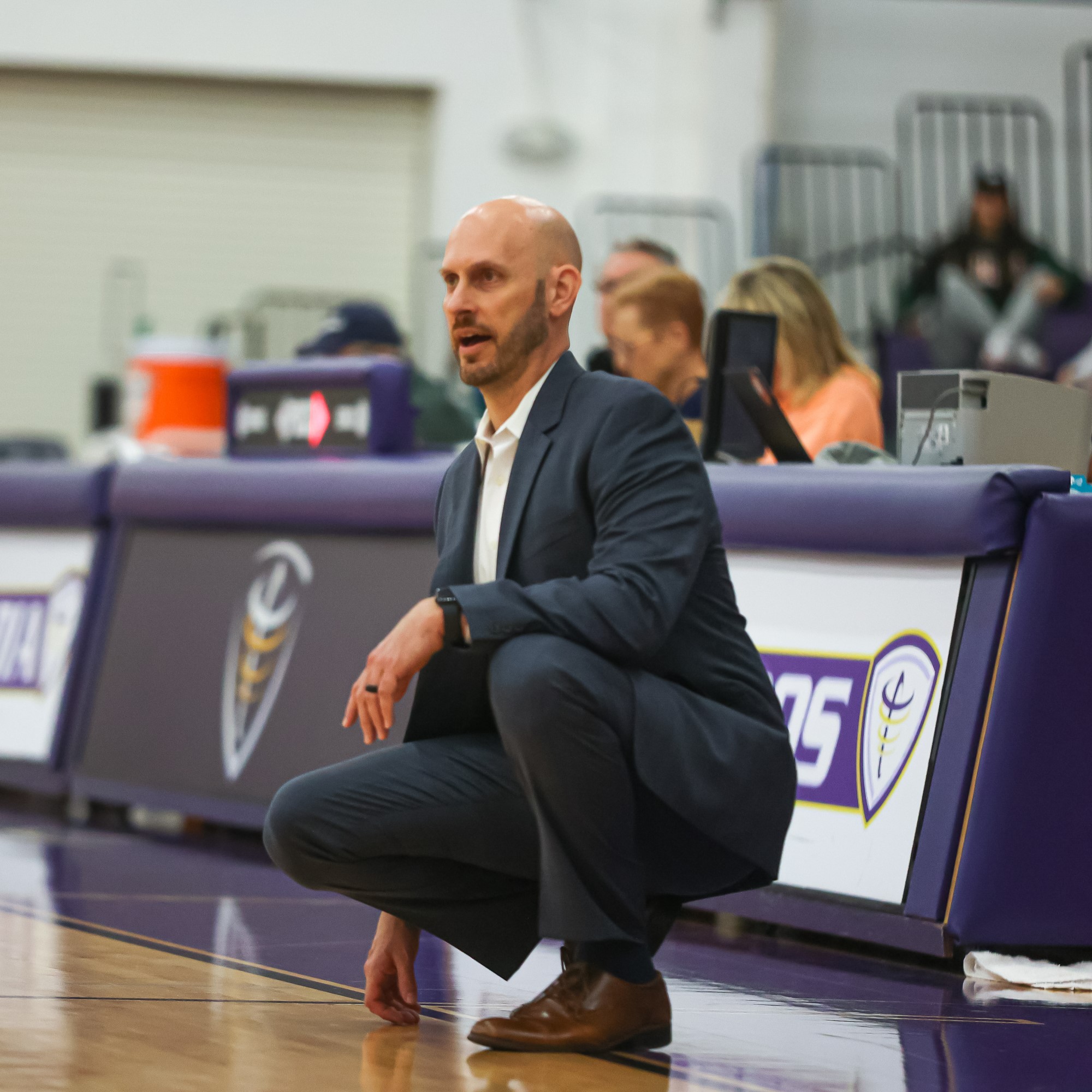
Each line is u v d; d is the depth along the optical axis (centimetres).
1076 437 998
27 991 699
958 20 2845
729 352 1074
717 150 2833
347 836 632
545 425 653
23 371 3266
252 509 1276
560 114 3108
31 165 3234
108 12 3186
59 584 1438
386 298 3256
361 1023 670
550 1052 620
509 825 642
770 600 976
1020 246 2275
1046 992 809
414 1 3166
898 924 856
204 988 726
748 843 636
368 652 1189
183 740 1294
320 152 3244
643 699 614
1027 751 833
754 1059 634
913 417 975
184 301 3272
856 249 2589
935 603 891
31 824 1313
